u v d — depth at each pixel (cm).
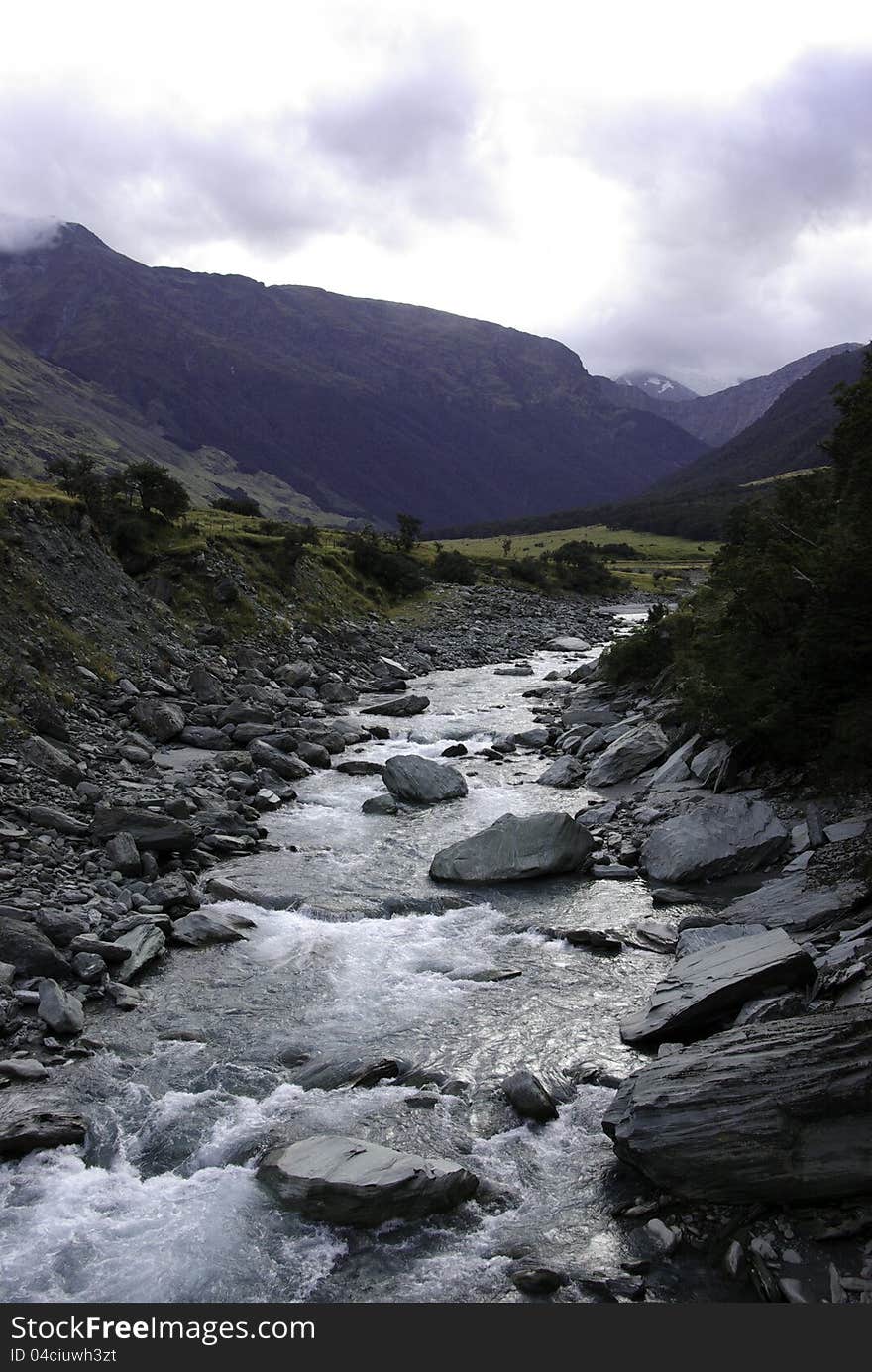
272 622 7375
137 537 7175
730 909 2412
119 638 5334
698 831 2872
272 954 2302
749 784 3322
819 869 2495
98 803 3150
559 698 6259
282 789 3806
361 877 2847
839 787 2978
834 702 3161
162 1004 2033
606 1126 1470
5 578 4844
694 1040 1791
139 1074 1762
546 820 2939
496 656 8856
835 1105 1338
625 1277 1241
